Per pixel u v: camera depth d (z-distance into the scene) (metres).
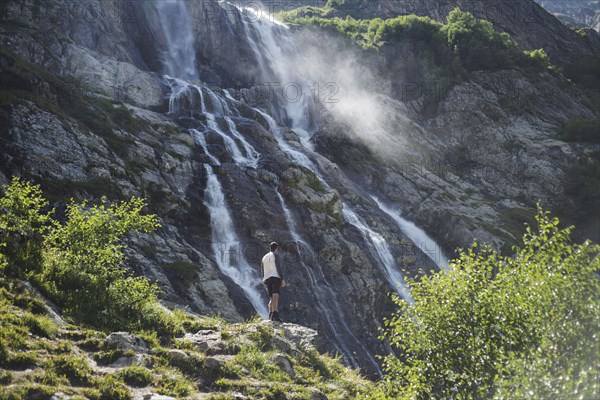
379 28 65.44
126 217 13.09
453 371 10.16
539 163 51.22
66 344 9.05
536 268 9.97
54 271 11.42
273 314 13.90
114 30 41.75
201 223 26.00
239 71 51.56
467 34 64.50
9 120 23.64
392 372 11.17
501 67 62.38
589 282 9.30
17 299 9.83
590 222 48.00
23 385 7.60
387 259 30.70
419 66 60.50
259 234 26.36
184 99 37.31
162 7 48.06
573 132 53.66
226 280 22.69
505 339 9.67
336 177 37.06
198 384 9.30
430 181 44.66
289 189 29.72
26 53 33.69
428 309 10.72
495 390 9.26
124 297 11.52
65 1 39.31
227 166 29.72
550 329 8.99
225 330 11.60
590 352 8.38
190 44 49.31
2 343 8.28
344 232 29.61
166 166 27.97
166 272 21.05
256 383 9.75
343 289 26.11
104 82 35.19
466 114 55.62
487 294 10.21
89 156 24.84
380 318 26.31
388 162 45.09
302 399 9.73
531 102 59.41
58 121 25.38
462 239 37.75
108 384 8.27
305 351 12.50
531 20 90.19
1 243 10.92
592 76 79.44
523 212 45.97
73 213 12.79
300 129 49.31
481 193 48.97
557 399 7.60
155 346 10.07
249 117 40.28
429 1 87.19
